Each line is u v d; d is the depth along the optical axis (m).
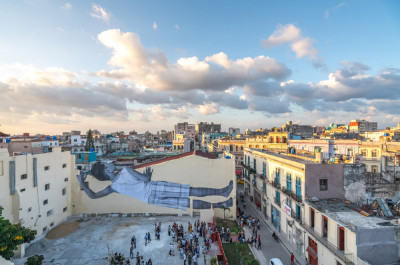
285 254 25.91
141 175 35.91
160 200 35.41
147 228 31.19
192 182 35.84
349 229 17.55
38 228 28.64
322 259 21.33
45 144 56.25
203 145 114.06
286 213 28.59
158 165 35.97
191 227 29.89
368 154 48.59
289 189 28.62
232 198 35.72
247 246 27.17
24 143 50.19
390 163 40.03
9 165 25.34
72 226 31.80
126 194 35.69
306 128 114.50
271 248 27.28
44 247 26.55
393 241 17.70
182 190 35.59
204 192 35.62
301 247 24.98
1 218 18.47
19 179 26.39
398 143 46.44
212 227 30.47
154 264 23.16
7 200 25.12
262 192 38.00
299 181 26.06
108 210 35.53
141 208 35.50
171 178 35.84
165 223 32.69
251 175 44.97
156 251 25.53
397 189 26.12
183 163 35.75
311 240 23.59
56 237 28.78
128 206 35.53
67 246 26.70
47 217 30.44
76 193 35.53
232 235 30.00
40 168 29.36
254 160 43.50
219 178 35.91
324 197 24.78
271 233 31.36
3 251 17.70
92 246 26.67
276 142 63.59
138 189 35.72
